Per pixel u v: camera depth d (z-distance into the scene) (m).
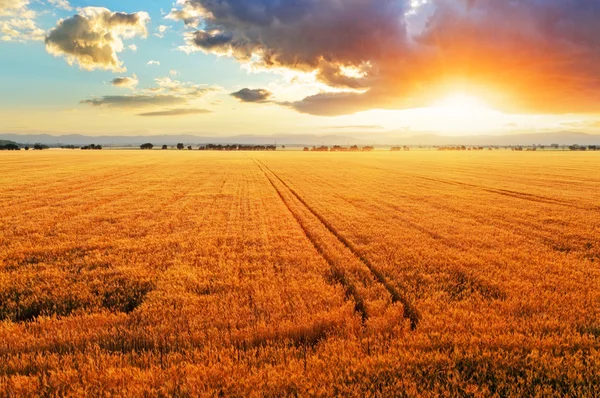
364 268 8.70
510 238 12.07
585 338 5.27
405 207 18.69
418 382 4.28
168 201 20.77
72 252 10.41
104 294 7.36
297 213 17.14
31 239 11.81
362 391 4.11
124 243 11.38
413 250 10.48
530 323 5.79
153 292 7.15
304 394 4.04
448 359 4.68
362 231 13.01
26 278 8.12
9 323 5.89
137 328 5.57
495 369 4.52
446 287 7.54
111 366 4.52
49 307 6.76
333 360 4.71
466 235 12.47
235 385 4.21
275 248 10.78
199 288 7.47
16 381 4.25
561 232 13.07
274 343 5.18
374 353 4.89
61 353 5.03
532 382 4.32
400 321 5.91
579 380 4.25
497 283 7.65
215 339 5.26
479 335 5.43
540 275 8.28
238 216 16.27
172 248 10.84
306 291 7.18
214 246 10.98
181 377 4.37
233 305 6.39
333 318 5.84
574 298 6.85
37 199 20.80
